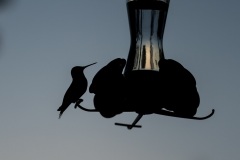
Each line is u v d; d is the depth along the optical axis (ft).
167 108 10.98
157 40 12.85
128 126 11.57
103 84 11.44
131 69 11.96
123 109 11.34
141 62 12.04
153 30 12.85
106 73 11.49
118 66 11.46
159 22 12.95
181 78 10.91
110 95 11.34
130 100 11.10
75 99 12.01
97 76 11.59
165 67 10.99
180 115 10.95
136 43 12.67
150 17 12.89
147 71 11.37
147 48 12.50
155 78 11.09
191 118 11.01
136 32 12.82
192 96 10.83
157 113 10.96
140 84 11.07
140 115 11.07
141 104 10.91
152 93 10.91
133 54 12.50
